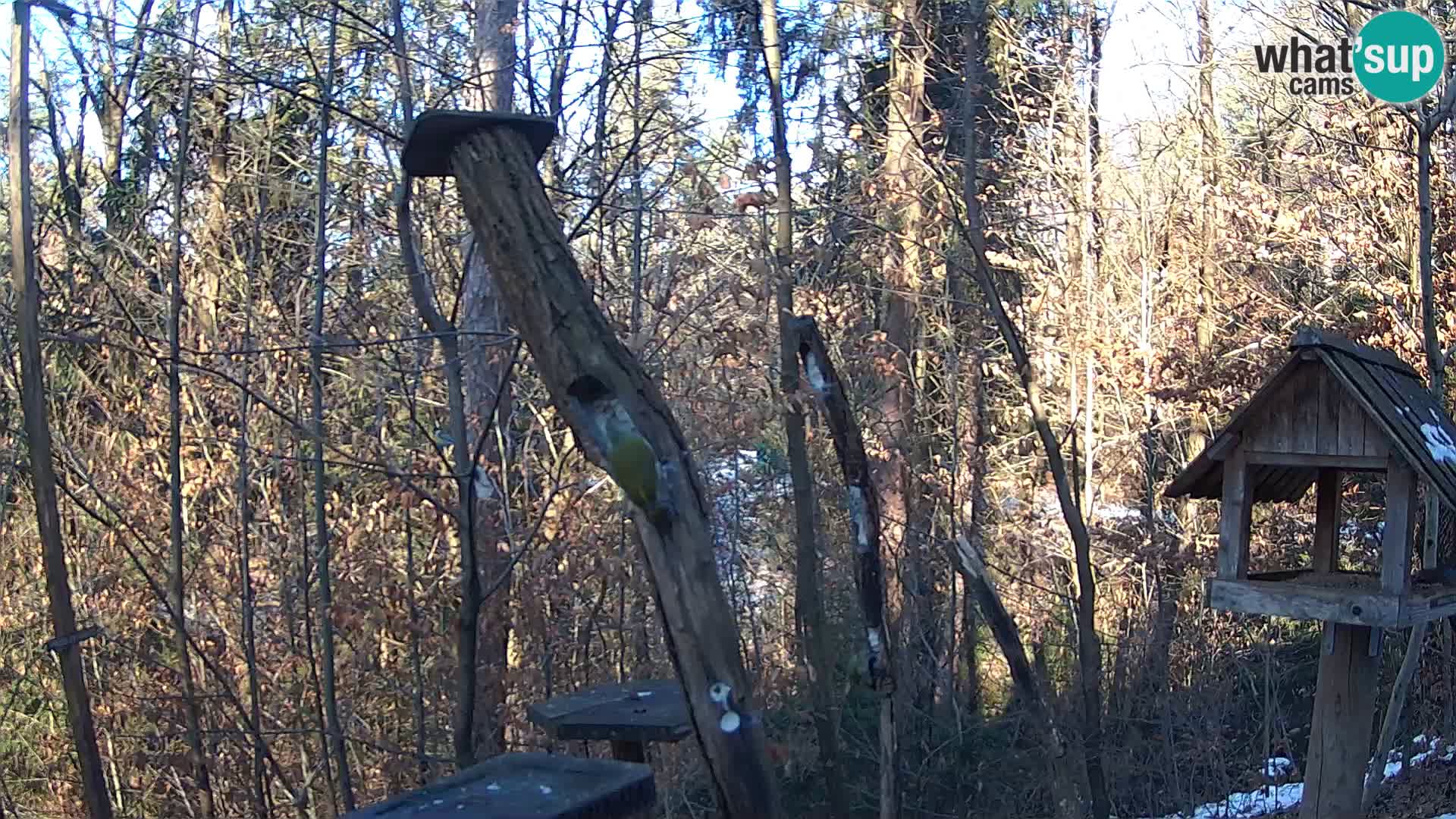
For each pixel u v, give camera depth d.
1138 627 11.71
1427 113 8.65
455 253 8.34
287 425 8.15
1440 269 10.98
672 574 2.46
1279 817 10.25
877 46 10.79
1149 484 12.47
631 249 9.05
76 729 4.47
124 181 10.33
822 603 9.93
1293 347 5.28
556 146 8.83
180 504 7.19
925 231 11.34
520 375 8.33
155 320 9.18
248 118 10.10
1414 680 11.91
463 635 5.23
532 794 2.36
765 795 2.44
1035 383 8.04
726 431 8.45
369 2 8.59
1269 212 11.56
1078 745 7.73
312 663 7.34
